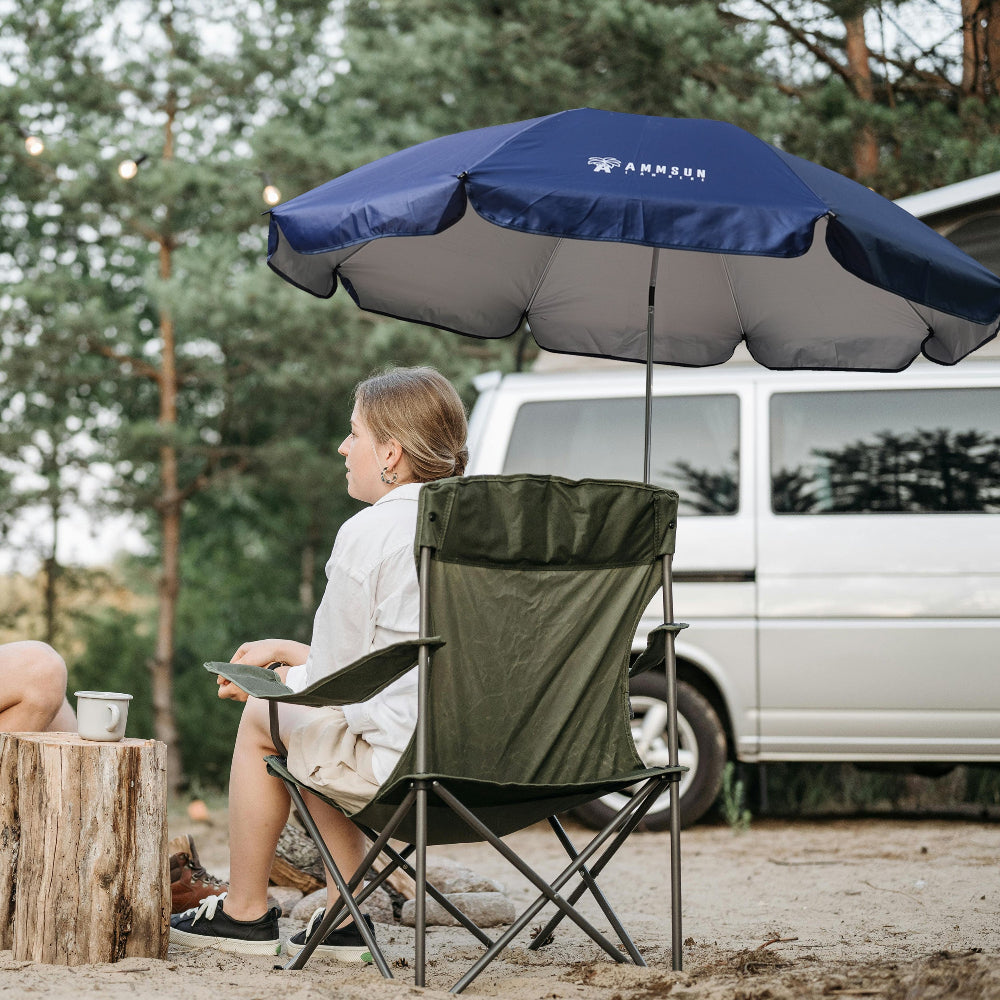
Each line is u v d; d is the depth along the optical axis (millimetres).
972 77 9156
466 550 2574
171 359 14250
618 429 5898
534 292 4121
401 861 2838
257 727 2936
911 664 5512
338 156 12492
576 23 10289
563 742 2713
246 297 12516
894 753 5543
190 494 14273
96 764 2729
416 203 2590
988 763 5656
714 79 9688
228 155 13406
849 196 2846
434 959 3115
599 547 2699
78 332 13273
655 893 4352
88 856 2713
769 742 5641
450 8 11297
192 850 3713
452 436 2895
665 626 2721
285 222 2775
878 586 5570
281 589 17734
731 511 5742
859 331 3895
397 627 2674
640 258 4004
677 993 2488
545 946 3270
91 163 13109
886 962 2807
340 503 15227
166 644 14219
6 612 16375
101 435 14570
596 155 2676
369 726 2721
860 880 4426
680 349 4199
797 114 8859
